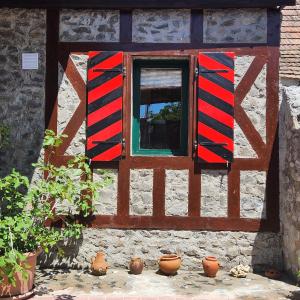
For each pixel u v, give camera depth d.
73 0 6.70
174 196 6.73
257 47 6.71
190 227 6.71
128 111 6.77
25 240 5.62
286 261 6.50
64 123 6.82
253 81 6.72
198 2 6.64
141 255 6.74
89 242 6.75
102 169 6.77
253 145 6.71
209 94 6.70
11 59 6.86
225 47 6.73
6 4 6.75
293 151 6.23
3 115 6.86
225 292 5.76
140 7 6.71
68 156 6.80
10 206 5.73
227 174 6.72
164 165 6.75
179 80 6.92
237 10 6.73
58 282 6.10
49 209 6.24
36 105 6.84
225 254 6.70
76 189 6.32
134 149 6.91
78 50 6.81
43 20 6.84
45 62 6.83
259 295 5.66
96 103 6.76
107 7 6.74
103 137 6.74
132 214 6.75
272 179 6.69
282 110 6.66
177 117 6.93
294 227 6.15
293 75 7.53
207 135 6.69
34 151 6.84
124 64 6.78
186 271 6.68
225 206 6.71
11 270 4.94
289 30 7.98
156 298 5.53
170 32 6.76
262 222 6.69
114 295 5.62
